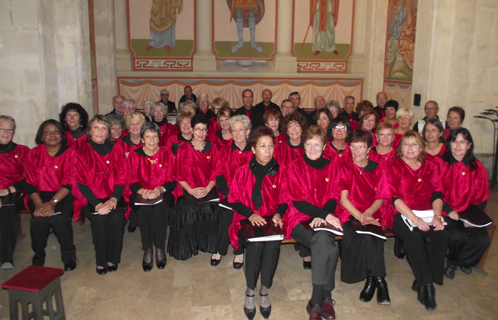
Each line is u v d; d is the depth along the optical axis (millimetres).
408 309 3023
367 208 3297
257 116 6332
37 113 5008
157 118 5238
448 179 3521
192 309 3010
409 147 3227
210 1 8656
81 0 5605
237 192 3203
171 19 8664
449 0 5832
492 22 5922
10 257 3564
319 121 4469
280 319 2902
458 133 3434
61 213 3486
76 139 4320
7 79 4867
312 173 3176
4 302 3086
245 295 2945
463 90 6086
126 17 8547
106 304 3059
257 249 2889
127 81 8703
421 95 6301
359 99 9250
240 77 8938
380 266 3025
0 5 4699
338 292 3266
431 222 3189
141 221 3570
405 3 7598
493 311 2998
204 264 3732
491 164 6340
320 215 3041
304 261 3662
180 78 8828
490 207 5223
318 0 8852
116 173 3701
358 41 9062
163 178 3816
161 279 3443
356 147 3182
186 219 3646
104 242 3463
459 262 3467
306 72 9086
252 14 8789
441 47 5984
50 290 2545
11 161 3762
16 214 3617
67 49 5465
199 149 3828
